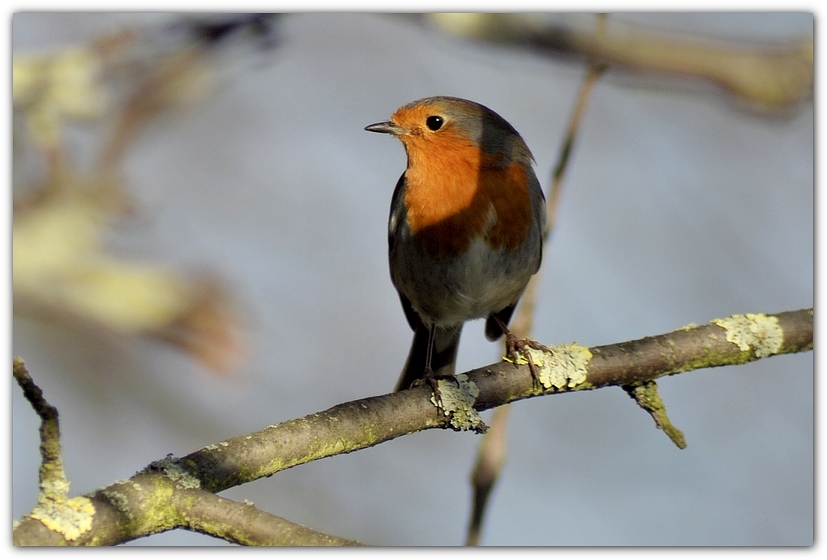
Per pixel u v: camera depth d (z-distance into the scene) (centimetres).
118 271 897
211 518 601
